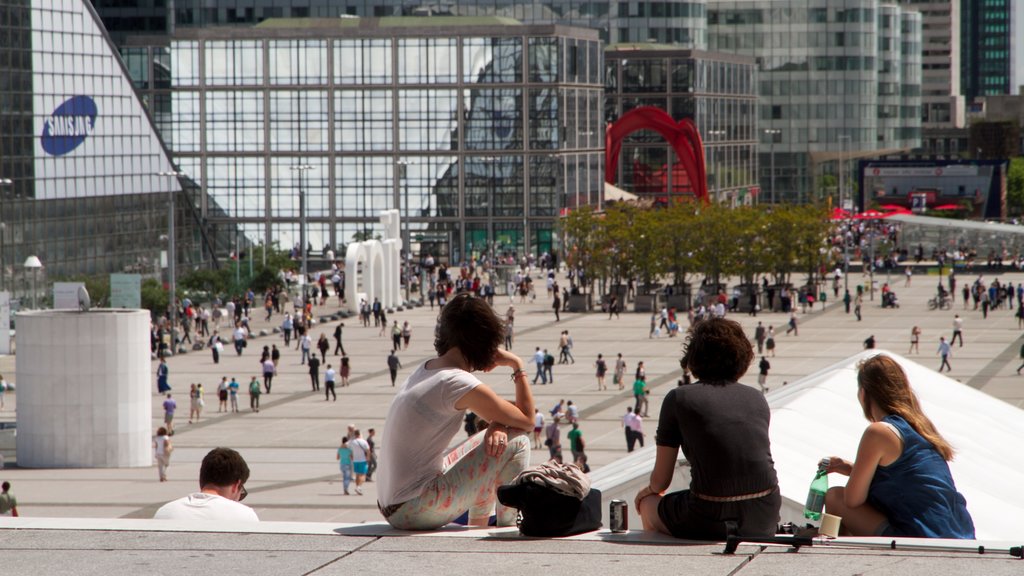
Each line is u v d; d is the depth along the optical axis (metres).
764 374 62.31
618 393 64.56
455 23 150.88
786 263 107.38
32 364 48.75
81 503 40.16
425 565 8.02
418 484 8.93
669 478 9.02
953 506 9.11
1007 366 71.25
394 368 68.38
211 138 148.12
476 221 147.12
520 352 81.06
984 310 97.19
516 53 144.25
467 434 46.78
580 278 111.06
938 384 24.95
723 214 108.69
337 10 196.88
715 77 192.25
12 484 44.41
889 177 180.00
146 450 49.56
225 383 60.78
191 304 99.62
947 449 9.25
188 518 9.66
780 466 17.62
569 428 54.28
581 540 8.65
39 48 106.75
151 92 149.25
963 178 177.88
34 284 104.56
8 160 103.44
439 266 135.00
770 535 8.58
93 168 112.50
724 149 196.62
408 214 147.50
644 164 187.00
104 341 48.69
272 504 39.94
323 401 63.31
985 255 143.75
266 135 147.38
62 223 108.81
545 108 145.00
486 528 9.11
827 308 106.31
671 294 108.06
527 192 146.12
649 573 7.79
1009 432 22.50
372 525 9.16
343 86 146.38
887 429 9.09
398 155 146.50
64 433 48.72
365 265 104.00
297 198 147.75
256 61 146.62
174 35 146.88
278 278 111.00
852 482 9.13
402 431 8.92
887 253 139.75
